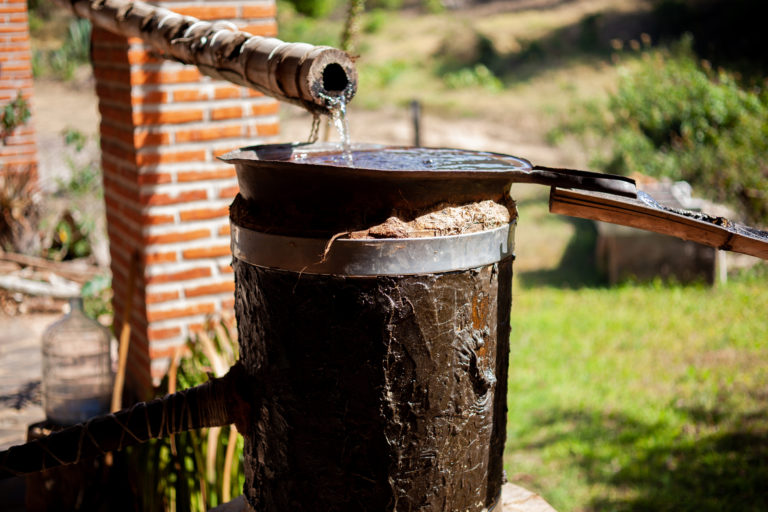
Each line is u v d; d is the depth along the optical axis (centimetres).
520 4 2477
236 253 169
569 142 1227
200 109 359
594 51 1888
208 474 282
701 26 1778
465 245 154
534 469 443
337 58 166
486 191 159
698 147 864
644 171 880
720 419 485
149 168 354
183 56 216
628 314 659
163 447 306
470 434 165
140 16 240
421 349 153
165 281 365
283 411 161
